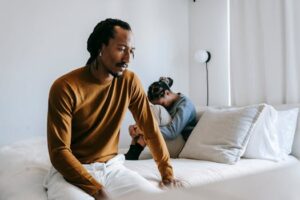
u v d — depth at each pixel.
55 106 1.19
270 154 1.80
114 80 1.34
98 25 1.33
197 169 1.56
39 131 2.57
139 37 2.98
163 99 2.20
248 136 1.79
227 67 2.85
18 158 1.60
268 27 2.32
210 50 3.03
